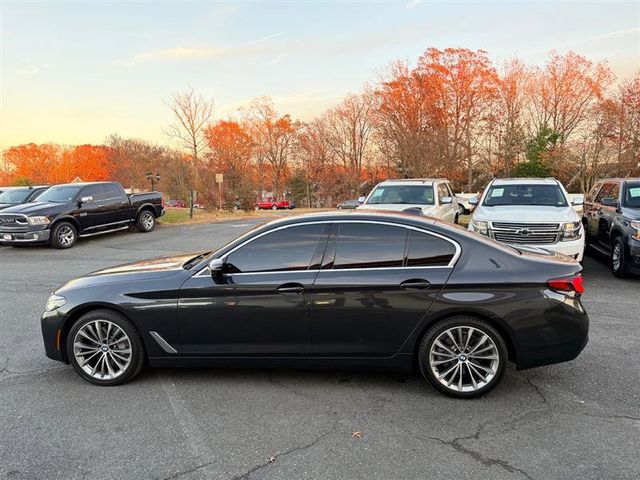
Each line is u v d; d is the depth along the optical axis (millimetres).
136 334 4102
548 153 32094
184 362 4090
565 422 3359
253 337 3953
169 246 13258
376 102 50094
